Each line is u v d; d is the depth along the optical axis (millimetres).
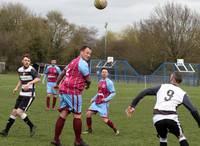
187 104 9297
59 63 96438
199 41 88625
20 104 13109
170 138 13477
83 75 11273
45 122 16797
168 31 88562
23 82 13141
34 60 94250
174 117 9273
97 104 14375
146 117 19703
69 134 13852
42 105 24453
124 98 32188
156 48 88375
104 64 67125
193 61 87938
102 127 15938
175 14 88938
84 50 11383
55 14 97875
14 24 102250
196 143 12969
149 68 88188
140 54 89250
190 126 16922
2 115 18703
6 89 38156
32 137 13094
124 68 67562
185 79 64375
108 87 14336
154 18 92000
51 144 11852
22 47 94062
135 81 66438
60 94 11430
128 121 18078
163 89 9555
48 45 95312
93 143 12469
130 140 13164
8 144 11797
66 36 98312
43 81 50656
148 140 13227
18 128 14789
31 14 102812
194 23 88938
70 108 11344
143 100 30000
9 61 94688
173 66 65250
